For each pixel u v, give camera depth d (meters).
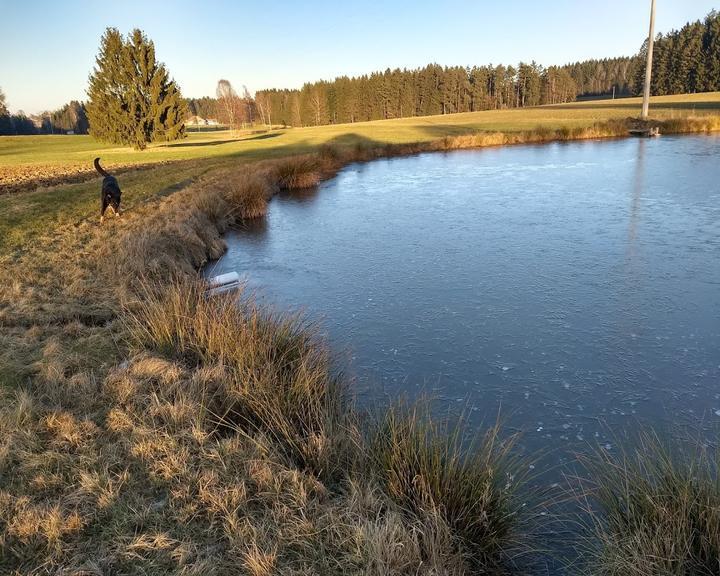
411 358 6.33
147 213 12.79
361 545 2.94
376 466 3.72
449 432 4.75
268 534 3.09
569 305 7.71
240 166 21.97
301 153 28.52
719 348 6.24
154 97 40.72
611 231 11.51
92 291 7.56
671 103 56.09
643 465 3.82
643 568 2.74
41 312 6.73
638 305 7.57
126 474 3.53
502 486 3.67
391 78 94.12
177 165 24.92
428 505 3.34
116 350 5.70
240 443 3.97
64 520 3.12
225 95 79.31
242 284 7.79
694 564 2.78
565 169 20.77
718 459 3.27
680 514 2.95
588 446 4.55
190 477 3.53
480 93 94.56
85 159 33.91
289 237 12.74
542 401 5.31
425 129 44.94
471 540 3.28
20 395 4.48
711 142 26.25
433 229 12.72
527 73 97.56
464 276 9.24
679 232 11.11
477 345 6.61
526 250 10.53
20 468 3.64
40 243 10.10
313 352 5.57
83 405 4.46
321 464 3.79
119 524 3.14
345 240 12.20
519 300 8.01
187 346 5.75
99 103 40.25
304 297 8.59
